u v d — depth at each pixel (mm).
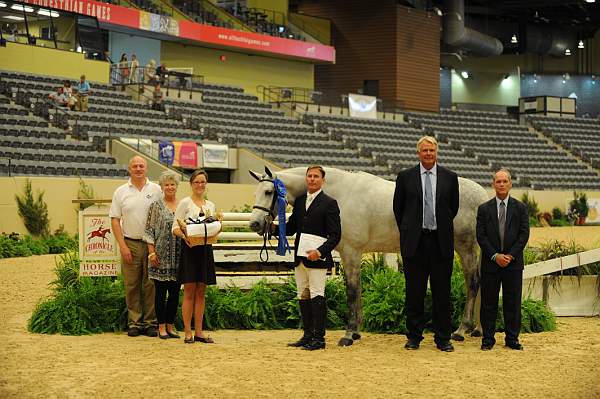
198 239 8945
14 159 24500
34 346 8781
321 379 7148
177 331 10117
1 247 20406
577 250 12094
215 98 37906
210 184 27078
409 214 8820
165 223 9312
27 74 31125
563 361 8117
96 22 34875
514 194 38188
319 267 8805
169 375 7258
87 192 24156
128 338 9461
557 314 11539
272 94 43750
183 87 36875
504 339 9539
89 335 9680
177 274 9258
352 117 42406
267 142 35219
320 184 8898
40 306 10219
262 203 9234
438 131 44656
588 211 39375
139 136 30125
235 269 11305
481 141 45344
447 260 8781
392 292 10273
